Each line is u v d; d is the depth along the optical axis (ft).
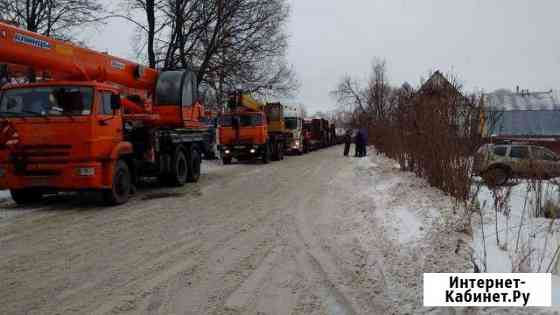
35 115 28.12
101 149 28.71
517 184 24.89
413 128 37.42
